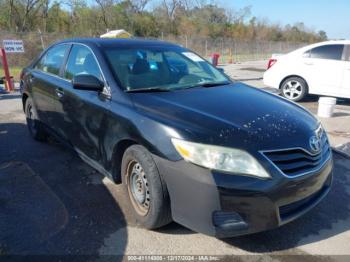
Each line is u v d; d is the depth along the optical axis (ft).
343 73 27.73
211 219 8.48
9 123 21.67
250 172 8.32
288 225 10.66
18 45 37.22
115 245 9.55
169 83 12.04
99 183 13.12
